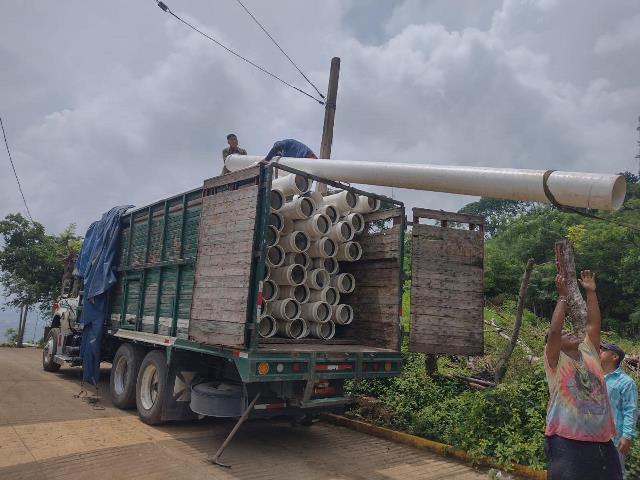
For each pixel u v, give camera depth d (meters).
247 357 5.17
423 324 7.17
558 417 3.42
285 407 5.77
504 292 18.08
